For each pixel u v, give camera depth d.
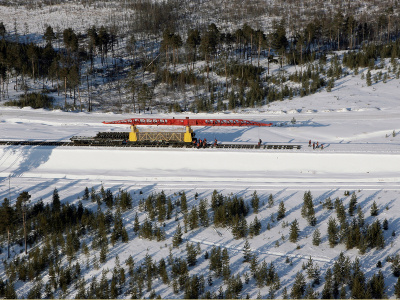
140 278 40.12
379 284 37.84
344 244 45.16
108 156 65.19
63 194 56.53
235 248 45.25
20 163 65.44
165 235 47.50
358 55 104.62
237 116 85.06
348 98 89.19
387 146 65.06
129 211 52.19
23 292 40.59
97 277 41.53
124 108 94.00
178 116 87.12
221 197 52.28
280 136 72.12
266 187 56.88
